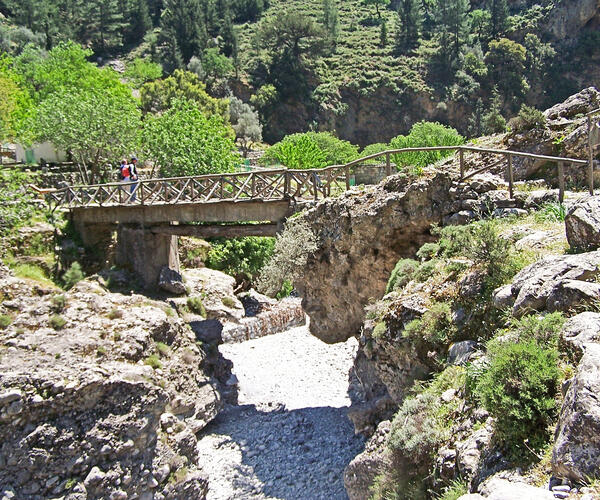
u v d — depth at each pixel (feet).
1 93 119.55
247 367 80.59
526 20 331.16
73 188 88.07
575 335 20.34
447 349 32.01
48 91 148.15
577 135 50.60
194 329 71.97
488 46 331.77
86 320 53.88
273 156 165.37
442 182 47.57
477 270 32.78
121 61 330.95
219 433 59.52
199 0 367.45
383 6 426.10
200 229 72.54
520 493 15.47
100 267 85.05
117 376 44.62
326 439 55.67
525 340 21.99
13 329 48.65
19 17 321.32
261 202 60.64
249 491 48.19
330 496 45.42
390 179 49.85
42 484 39.73
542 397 19.06
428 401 27.84
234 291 111.04
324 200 54.34
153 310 61.05
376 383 46.98
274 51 328.70
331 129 297.53
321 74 317.63
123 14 361.92
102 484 40.91
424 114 299.99
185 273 98.78
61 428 41.16
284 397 69.21
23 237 79.20
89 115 105.09
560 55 311.68
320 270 54.75
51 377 42.06
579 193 43.32
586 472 15.24
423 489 24.03
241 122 260.62
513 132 55.67
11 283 56.49
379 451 33.86
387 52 338.34
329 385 72.18
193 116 119.65
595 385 16.10
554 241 32.86
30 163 118.11
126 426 43.21
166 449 46.68
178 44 332.60
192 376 60.44
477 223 40.52
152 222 78.74
